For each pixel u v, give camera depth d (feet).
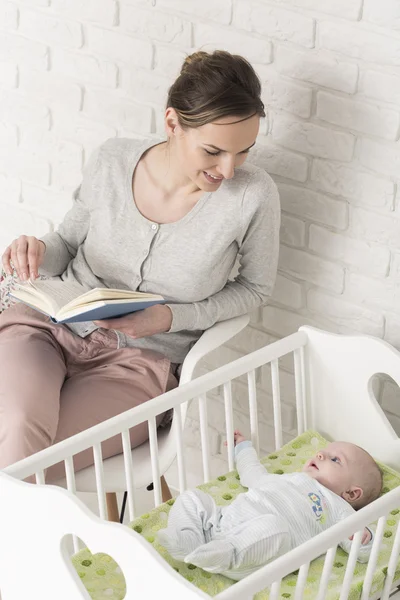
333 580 6.08
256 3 7.62
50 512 5.27
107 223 7.79
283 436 8.81
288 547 6.15
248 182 7.37
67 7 8.86
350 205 7.65
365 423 7.38
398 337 7.77
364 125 7.35
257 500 6.38
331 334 7.36
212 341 7.39
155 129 8.73
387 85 7.14
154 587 4.84
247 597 4.93
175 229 7.56
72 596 5.38
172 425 7.32
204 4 7.93
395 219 7.45
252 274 7.77
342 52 7.29
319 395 7.59
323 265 7.97
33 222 10.11
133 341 7.77
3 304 8.34
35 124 9.60
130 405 7.50
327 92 7.47
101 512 6.46
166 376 7.63
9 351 7.40
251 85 6.84
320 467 6.79
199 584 6.02
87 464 7.23
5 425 6.94
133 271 7.75
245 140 6.86
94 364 7.79
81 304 6.76
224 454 9.30
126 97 8.80
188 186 7.54
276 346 7.25
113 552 5.00
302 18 7.40
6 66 9.59
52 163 9.64
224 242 7.47
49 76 9.29
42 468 5.94
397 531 5.96
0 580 5.93
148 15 8.33
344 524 5.41
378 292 7.75
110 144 7.95
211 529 6.30
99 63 8.86
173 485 9.78
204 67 6.77
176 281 7.61
